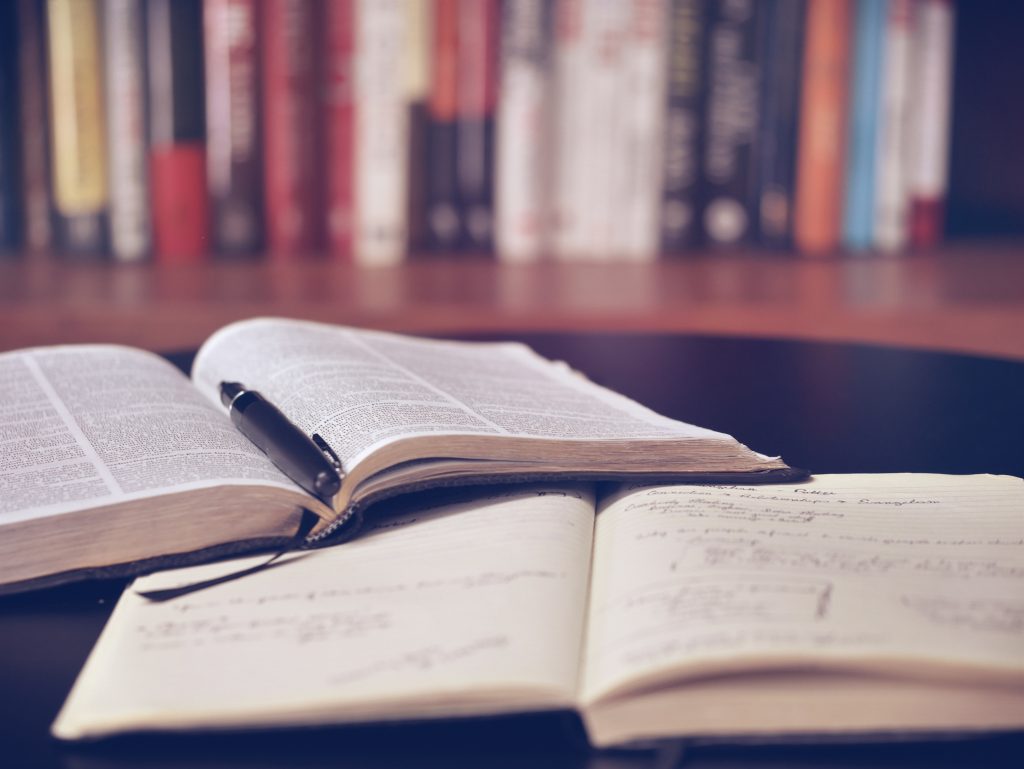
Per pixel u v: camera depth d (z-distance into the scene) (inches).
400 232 53.0
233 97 51.7
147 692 14.1
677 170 53.3
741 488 20.1
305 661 14.6
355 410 21.3
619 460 20.6
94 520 18.2
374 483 19.1
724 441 21.0
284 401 22.8
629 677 13.5
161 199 51.8
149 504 18.4
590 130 53.0
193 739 13.9
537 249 53.7
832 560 16.5
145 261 52.4
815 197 53.9
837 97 53.1
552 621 15.2
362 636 15.1
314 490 18.8
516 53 52.0
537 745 13.8
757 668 13.7
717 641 14.0
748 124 53.6
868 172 54.3
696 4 52.0
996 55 57.3
